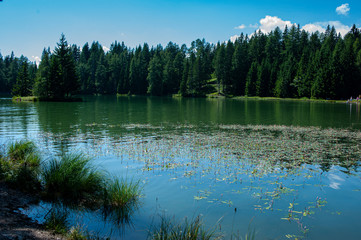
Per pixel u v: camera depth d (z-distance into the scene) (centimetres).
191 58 10644
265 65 9188
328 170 982
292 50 10362
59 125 2100
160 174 906
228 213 626
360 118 2919
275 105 5372
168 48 12800
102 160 1076
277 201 699
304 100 7700
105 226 553
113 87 11212
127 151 1235
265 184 826
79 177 732
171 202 682
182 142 1473
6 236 450
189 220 583
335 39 11088
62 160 826
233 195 734
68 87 6456
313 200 710
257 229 553
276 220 596
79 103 5153
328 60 7875
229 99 8269
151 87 9750
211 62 12288
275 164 1052
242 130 1969
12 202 620
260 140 1559
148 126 2127
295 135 1758
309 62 8338
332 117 3028
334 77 7494
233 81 9981
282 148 1345
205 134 1762
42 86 6153
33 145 1119
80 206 643
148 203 674
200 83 10012
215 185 809
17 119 2473
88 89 10606
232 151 1266
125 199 670
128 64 11462
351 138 1658
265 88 9181
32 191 702
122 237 509
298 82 8281
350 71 7662
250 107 4694
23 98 5838
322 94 7644
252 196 729
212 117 2912
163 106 4606
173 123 2336
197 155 1177
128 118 2681
